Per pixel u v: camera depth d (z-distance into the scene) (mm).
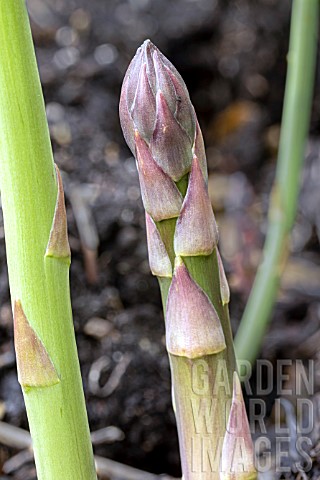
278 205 389
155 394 396
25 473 364
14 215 246
